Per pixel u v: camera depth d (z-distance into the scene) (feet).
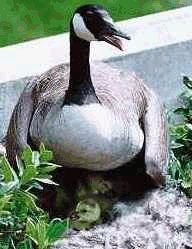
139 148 19.40
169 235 19.12
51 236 18.45
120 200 19.79
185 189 20.27
